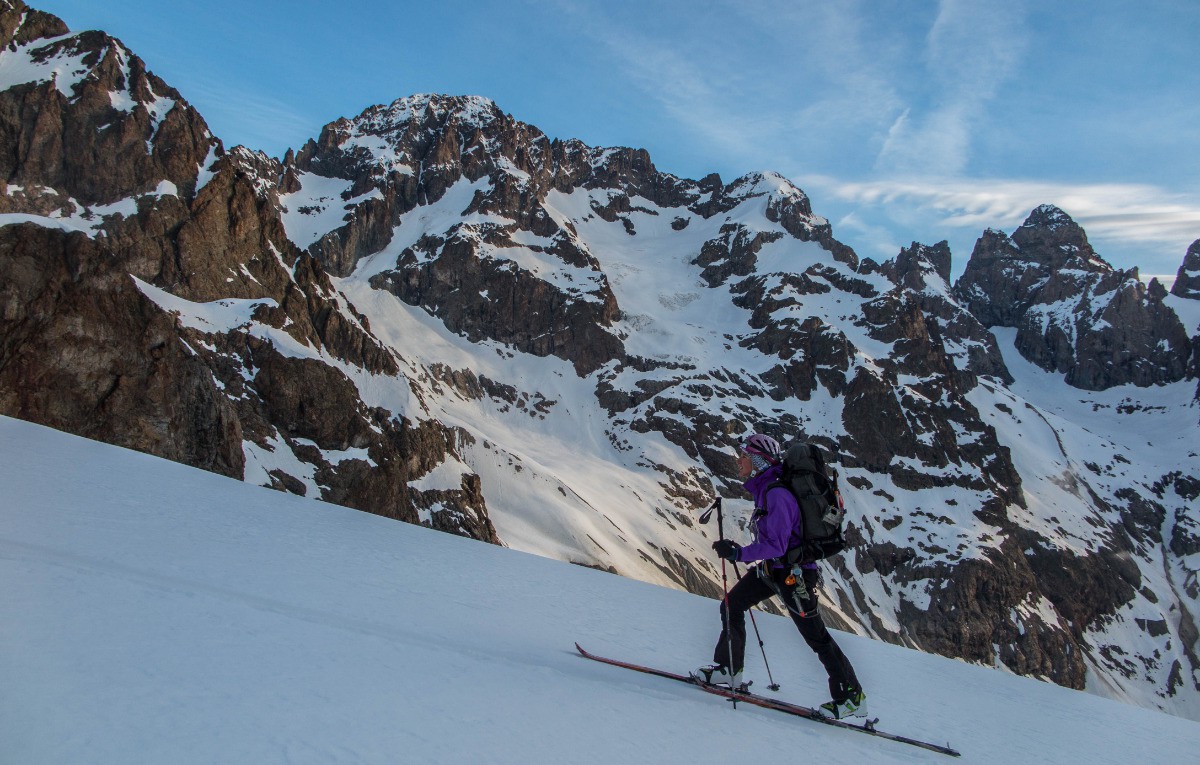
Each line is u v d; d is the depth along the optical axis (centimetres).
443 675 606
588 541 14512
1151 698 19338
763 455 802
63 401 4288
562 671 719
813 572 773
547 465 18550
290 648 593
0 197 12656
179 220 10712
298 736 445
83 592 616
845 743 701
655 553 16012
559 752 507
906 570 19350
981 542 19962
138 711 434
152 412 4881
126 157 13500
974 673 1573
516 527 14338
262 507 1627
